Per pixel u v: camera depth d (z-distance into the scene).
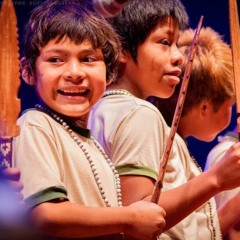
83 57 3.25
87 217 3.02
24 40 3.32
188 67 3.18
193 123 4.15
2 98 2.93
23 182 3.00
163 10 3.69
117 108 3.56
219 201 4.18
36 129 3.13
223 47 4.25
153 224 3.11
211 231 3.75
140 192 3.35
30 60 3.28
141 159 3.40
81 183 3.17
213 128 4.20
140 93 3.75
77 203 3.13
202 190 3.31
